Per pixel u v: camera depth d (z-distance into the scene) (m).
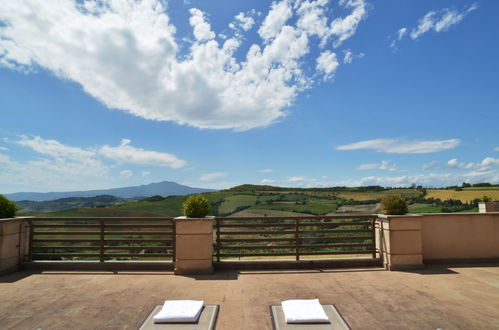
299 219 6.00
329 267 5.70
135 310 3.63
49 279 5.00
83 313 3.54
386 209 5.84
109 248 5.70
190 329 3.01
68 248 5.76
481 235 6.05
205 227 5.39
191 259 5.35
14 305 3.81
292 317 3.09
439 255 5.96
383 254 5.70
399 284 4.62
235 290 4.38
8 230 5.38
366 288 4.43
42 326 3.19
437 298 3.99
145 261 5.66
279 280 4.89
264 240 5.80
